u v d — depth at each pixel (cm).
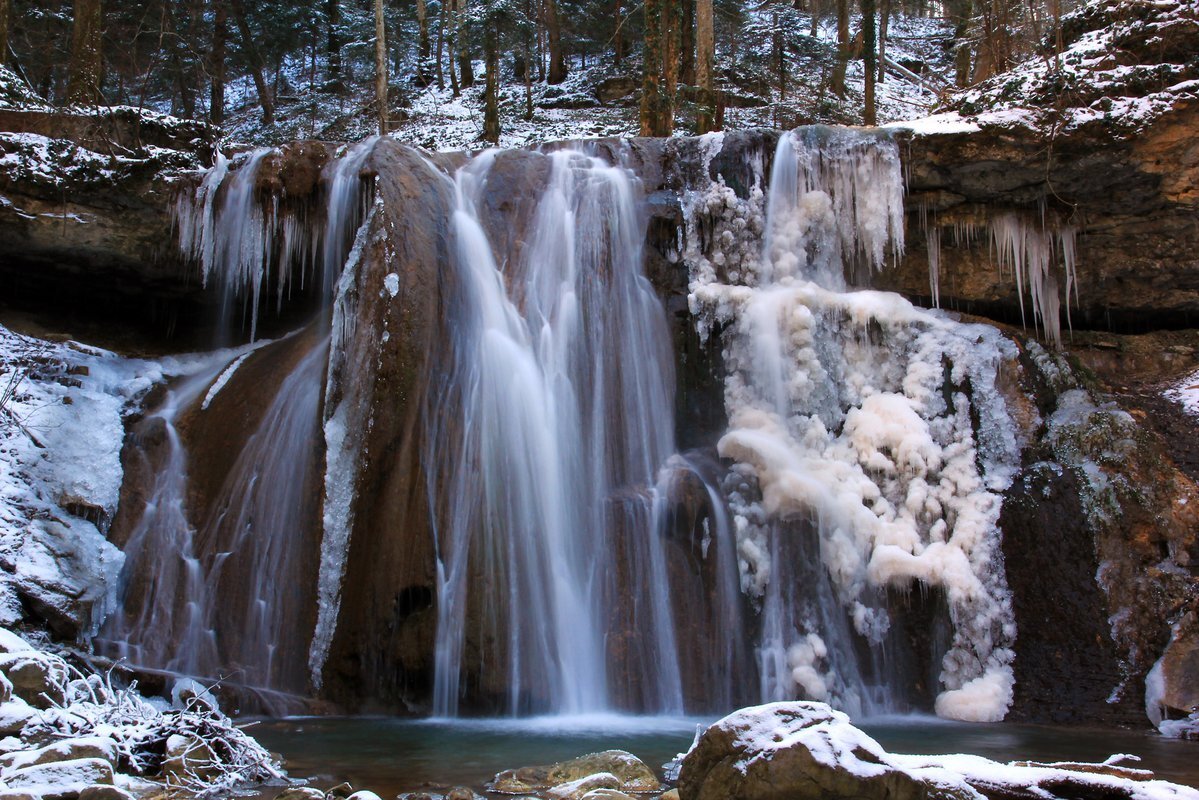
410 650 919
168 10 2261
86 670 883
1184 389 1190
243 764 624
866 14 1908
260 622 979
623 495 1048
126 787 558
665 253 1214
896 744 785
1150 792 489
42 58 2284
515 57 2881
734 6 2412
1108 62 1223
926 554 1022
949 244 1253
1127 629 956
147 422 1154
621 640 975
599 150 1252
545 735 802
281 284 1227
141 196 1234
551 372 1109
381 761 686
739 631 988
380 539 941
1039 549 1022
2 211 1195
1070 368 1191
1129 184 1178
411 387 988
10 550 948
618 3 2689
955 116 1282
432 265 1067
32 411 1104
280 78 3147
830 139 1213
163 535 1053
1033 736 834
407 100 2747
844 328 1167
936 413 1132
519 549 992
